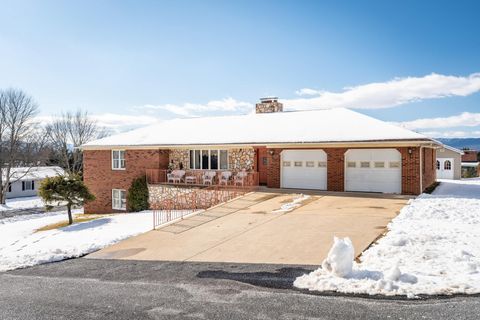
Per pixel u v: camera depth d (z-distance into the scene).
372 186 19.72
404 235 10.44
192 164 25.09
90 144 27.02
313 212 15.11
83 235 15.66
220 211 16.73
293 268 8.83
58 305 7.15
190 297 7.20
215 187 22.38
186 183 24.14
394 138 18.22
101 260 10.98
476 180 32.62
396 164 19.14
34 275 9.68
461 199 16.50
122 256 11.28
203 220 15.35
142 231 14.62
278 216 14.80
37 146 51.47
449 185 25.05
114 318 6.36
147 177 25.02
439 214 13.43
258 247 10.91
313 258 9.54
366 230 11.86
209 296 7.19
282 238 11.62
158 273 9.14
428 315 5.79
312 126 22.66
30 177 47.59
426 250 9.15
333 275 7.79
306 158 21.47
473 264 7.84
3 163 42.66
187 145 23.66
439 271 7.75
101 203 26.97
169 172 25.12
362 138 19.03
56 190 20.06
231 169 23.89
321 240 11.08
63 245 13.59
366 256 9.17
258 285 7.71
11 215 32.41
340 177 20.34
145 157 25.41
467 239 10.07
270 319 5.94
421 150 19.00
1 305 7.30
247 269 8.98
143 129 29.45
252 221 14.31
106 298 7.41
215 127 26.58
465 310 5.91
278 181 22.12
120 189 26.34
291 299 6.79
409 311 5.97
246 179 23.11
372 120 22.03
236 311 6.35
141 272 9.34
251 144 21.72
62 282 8.83
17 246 14.73
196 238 12.62
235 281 8.09
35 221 23.39
